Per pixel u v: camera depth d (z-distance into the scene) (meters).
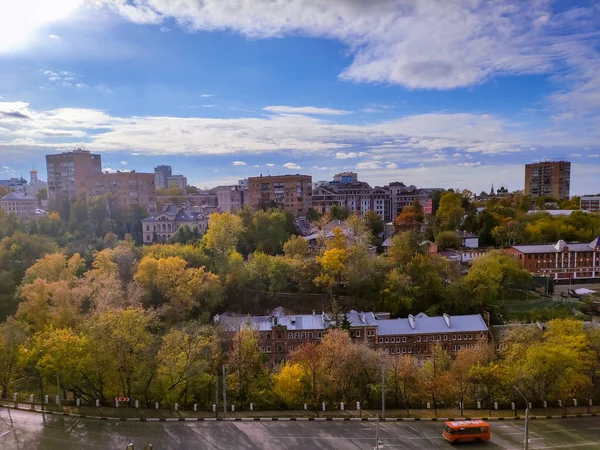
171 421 55.47
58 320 81.38
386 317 107.00
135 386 62.56
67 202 160.38
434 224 171.25
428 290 112.12
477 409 62.03
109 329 62.75
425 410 60.81
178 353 65.81
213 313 106.69
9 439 49.56
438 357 79.56
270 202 188.12
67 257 117.38
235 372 69.56
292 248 128.00
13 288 103.62
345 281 116.19
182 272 99.94
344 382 68.00
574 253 141.25
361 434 52.84
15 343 68.56
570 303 115.50
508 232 159.25
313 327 95.19
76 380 60.62
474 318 100.38
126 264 111.06
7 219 136.38
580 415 59.53
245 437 51.62
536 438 52.59
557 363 62.84
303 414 58.38
